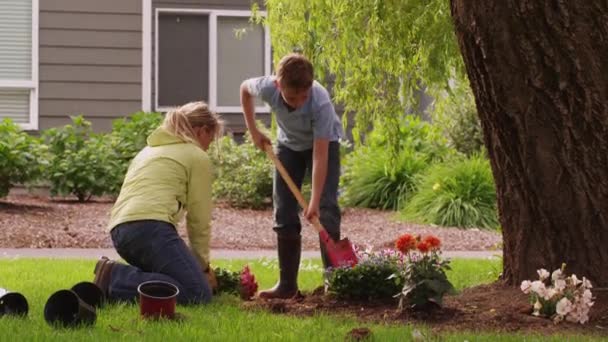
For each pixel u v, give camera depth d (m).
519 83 6.69
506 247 7.34
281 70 7.18
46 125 17.69
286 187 7.76
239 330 5.83
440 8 8.98
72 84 17.75
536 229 7.07
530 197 7.02
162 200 7.03
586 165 6.80
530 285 6.46
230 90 18.77
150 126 16.55
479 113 7.12
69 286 8.12
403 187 17.03
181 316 6.25
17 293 6.32
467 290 7.38
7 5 17.59
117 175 16.09
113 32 17.83
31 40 17.62
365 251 7.66
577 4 6.47
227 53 18.72
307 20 10.21
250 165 16.62
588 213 6.89
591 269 6.91
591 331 6.23
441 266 6.75
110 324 5.95
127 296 6.92
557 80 6.61
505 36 6.59
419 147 18.30
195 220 7.22
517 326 6.31
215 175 16.66
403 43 9.12
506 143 6.98
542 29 6.52
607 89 6.59
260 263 10.73
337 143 7.65
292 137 7.68
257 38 18.81
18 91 17.67
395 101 9.64
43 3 17.61
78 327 5.82
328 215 7.62
